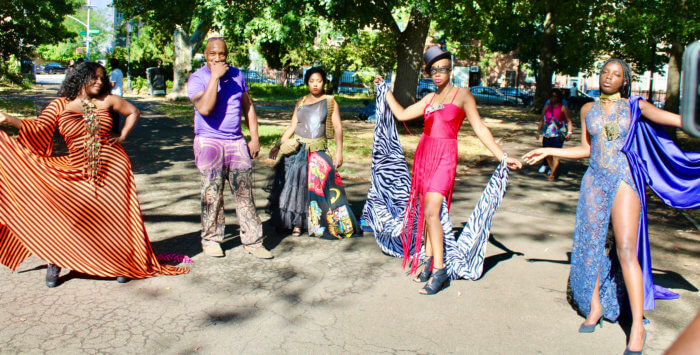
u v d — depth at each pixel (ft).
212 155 16.05
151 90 101.96
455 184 29.25
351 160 34.09
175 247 17.46
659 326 12.65
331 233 18.78
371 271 15.84
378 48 110.01
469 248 15.33
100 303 13.14
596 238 12.25
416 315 12.94
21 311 12.53
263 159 33.35
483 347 11.47
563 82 153.69
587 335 12.17
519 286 14.94
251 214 16.66
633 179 11.87
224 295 13.84
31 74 130.21
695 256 18.17
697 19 57.47
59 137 37.65
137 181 27.04
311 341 11.53
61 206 13.65
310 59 130.11
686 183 12.40
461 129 59.82
